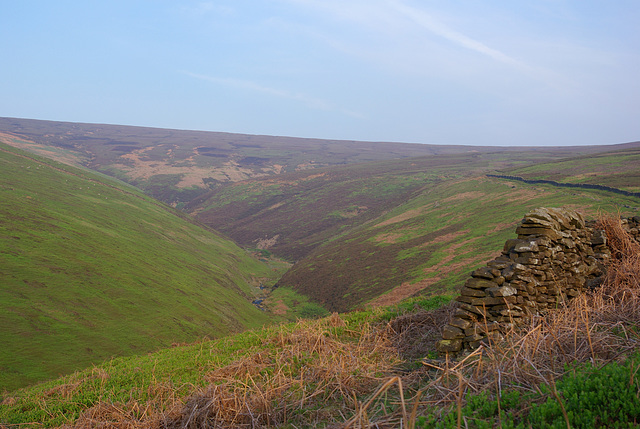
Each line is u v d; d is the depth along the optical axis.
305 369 8.46
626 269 10.18
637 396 4.24
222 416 6.82
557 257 9.91
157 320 49.47
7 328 37.47
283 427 6.29
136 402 8.27
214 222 180.00
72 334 40.16
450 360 7.41
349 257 92.56
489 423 4.49
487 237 77.50
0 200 68.88
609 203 69.25
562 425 4.07
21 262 50.56
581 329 6.75
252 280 102.06
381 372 7.58
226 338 15.88
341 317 13.84
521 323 8.20
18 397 14.59
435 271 69.06
